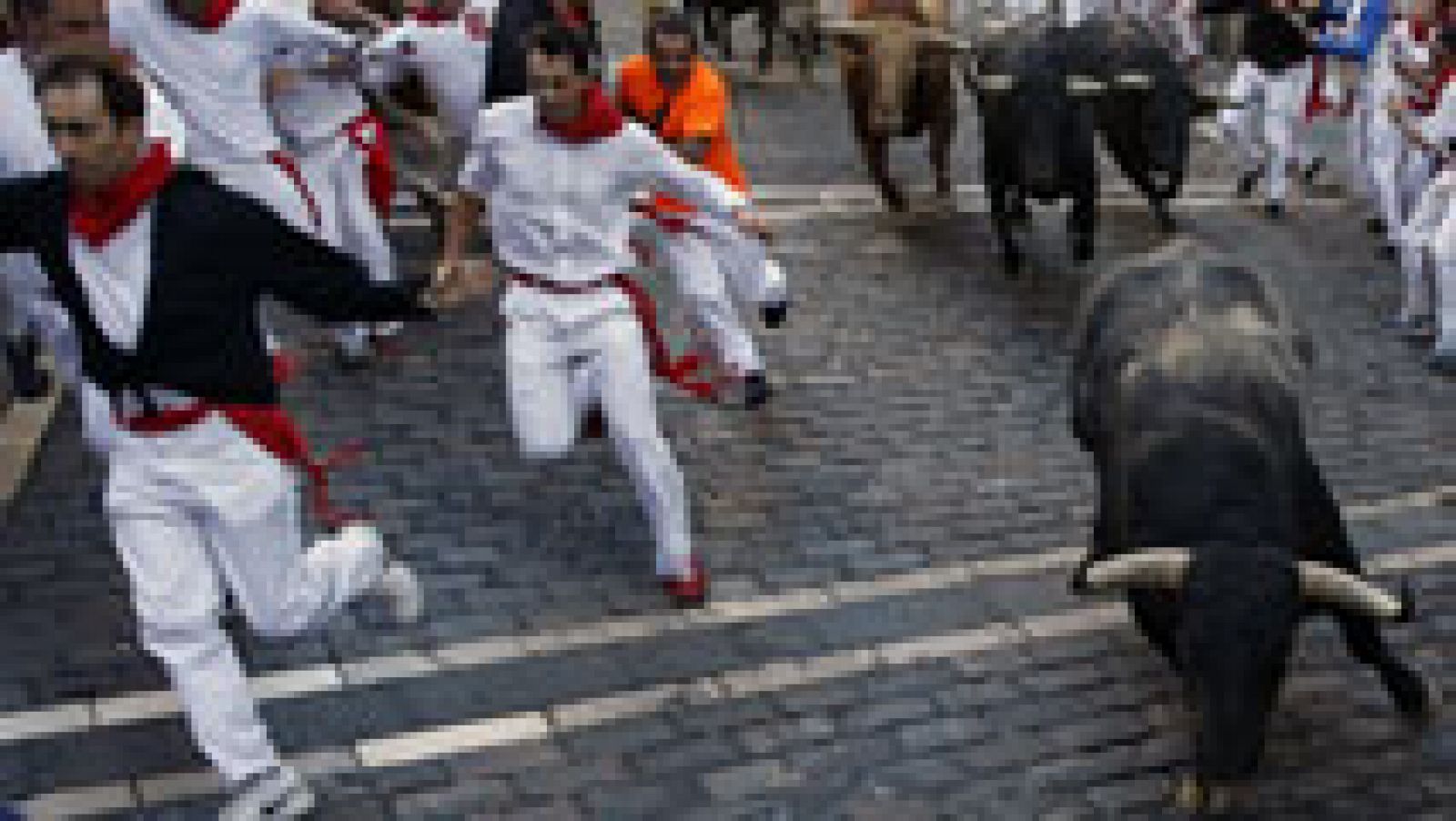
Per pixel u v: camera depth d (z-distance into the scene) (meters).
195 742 5.60
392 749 5.71
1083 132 10.59
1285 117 12.84
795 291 10.29
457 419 8.20
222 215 4.59
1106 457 5.98
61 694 5.84
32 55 6.13
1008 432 8.67
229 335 4.70
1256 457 5.36
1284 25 12.62
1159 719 6.22
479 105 8.77
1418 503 8.31
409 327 9.16
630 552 7.15
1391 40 11.85
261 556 4.98
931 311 10.23
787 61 16.22
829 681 6.32
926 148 13.61
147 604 4.84
